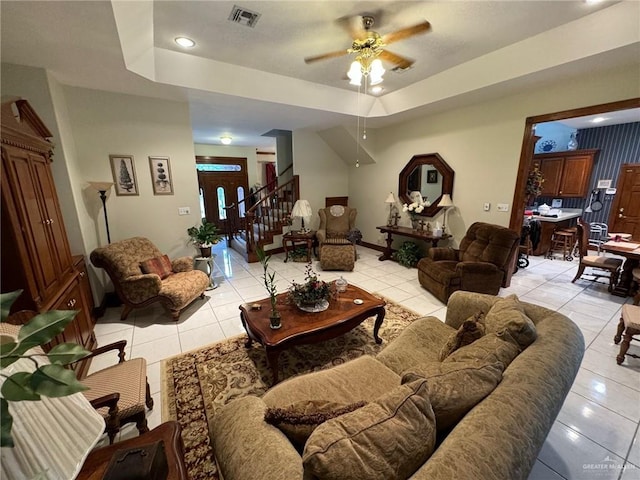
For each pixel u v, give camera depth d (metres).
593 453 1.57
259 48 2.85
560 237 5.45
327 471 0.75
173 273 3.67
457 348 1.58
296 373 2.27
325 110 4.32
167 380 2.21
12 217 1.73
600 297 3.57
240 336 2.84
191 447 1.64
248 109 4.24
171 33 2.55
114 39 2.18
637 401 1.91
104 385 1.57
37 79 2.72
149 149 3.82
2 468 0.63
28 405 0.73
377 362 1.74
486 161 4.11
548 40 2.66
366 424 0.86
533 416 0.94
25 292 1.81
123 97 3.57
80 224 3.10
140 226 3.91
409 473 0.83
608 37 2.38
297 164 6.09
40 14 1.83
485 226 3.71
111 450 1.01
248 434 1.07
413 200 5.27
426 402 0.95
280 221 5.93
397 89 4.22
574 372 1.25
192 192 4.23
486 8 2.25
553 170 6.19
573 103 3.18
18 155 1.87
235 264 5.32
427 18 2.37
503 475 0.76
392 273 4.71
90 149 3.45
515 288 3.88
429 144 4.89
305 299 2.40
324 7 2.19
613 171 5.70
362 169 6.39
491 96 3.77
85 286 2.90
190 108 4.18
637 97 2.76
